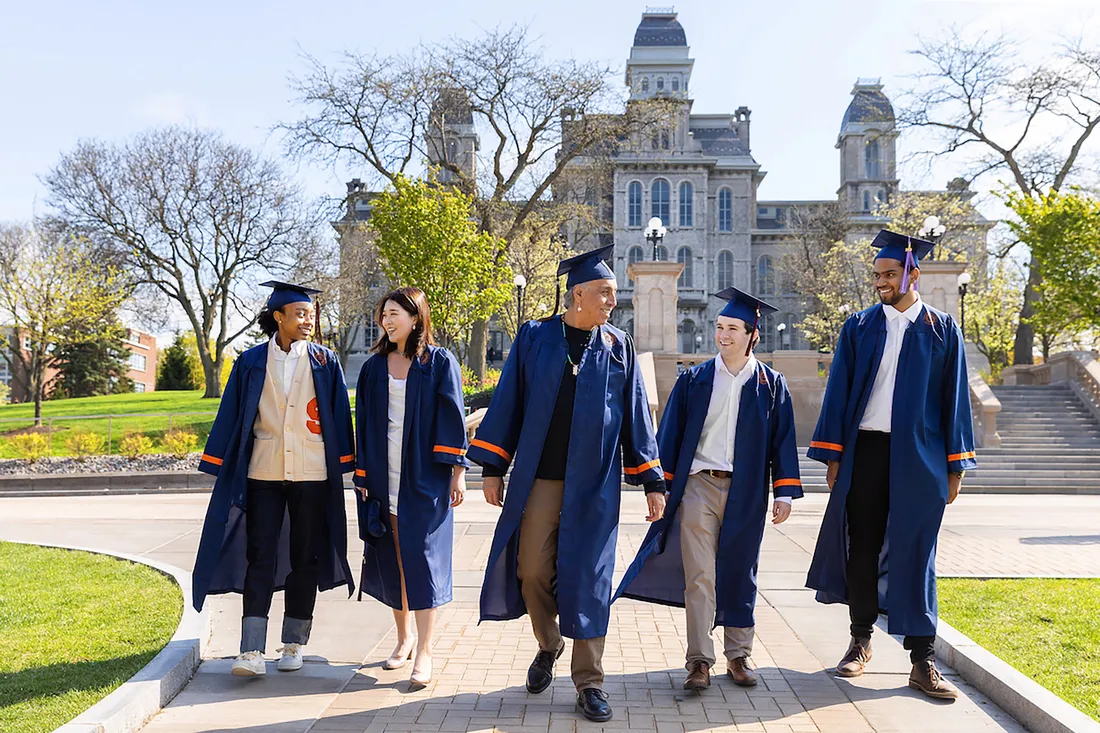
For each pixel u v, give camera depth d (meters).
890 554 4.35
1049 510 13.56
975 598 6.17
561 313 4.35
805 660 4.91
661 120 33.22
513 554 4.19
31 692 3.99
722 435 4.56
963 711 4.05
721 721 3.90
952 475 4.44
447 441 4.54
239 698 4.18
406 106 29.81
